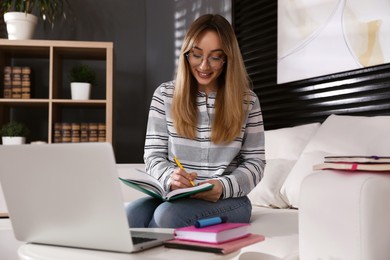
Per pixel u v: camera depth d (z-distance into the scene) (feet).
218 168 5.75
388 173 4.00
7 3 12.31
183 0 12.87
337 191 3.99
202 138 5.82
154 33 14.16
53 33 13.79
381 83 7.64
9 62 13.03
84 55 12.94
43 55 12.95
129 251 3.27
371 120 6.80
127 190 8.35
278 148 7.97
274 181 7.28
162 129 6.03
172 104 5.86
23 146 3.45
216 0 11.85
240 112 5.72
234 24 11.28
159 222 4.94
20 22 11.96
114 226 3.26
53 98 11.98
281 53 9.47
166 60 13.47
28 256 3.43
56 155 3.33
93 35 14.05
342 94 8.34
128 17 14.34
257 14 10.64
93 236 3.39
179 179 5.15
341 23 8.16
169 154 5.92
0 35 13.11
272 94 10.04
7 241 5.96
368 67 7.80
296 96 9.38
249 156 5.90
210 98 5.91
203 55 5.64
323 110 8.80
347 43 8.05
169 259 3.13
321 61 8.56
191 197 5.26
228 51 5.67
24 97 11.96
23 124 12.10
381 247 3.85
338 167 4.18
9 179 3.64
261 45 10.53
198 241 3.43
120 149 14.02
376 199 3.84
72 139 11.96
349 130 6.90
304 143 7.81
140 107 14.23
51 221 3.58
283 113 9.75
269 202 7.18
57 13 13.82
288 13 9.29
